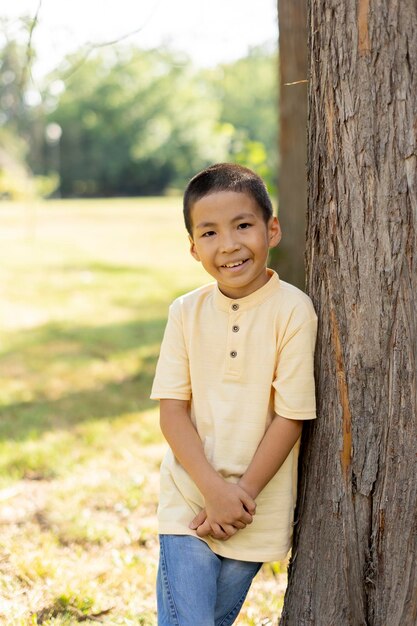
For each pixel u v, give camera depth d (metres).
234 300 2.12
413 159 1.90
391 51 1.89
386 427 1.99
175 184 47.50
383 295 1.97
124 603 2.89
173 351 2.22
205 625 2.00
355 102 1.95
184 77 46.09
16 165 20.89
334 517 2.10
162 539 2.17
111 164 46.41
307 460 2.19
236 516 2.03
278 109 5.48
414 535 1.97
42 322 9.10
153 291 11.48
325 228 2.08
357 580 2.06
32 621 2.67
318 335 2.13
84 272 13.30
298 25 5.19
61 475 4.23
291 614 2.23
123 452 4.62
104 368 6.86
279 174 5.45
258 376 2.11
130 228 22.47
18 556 3.18
